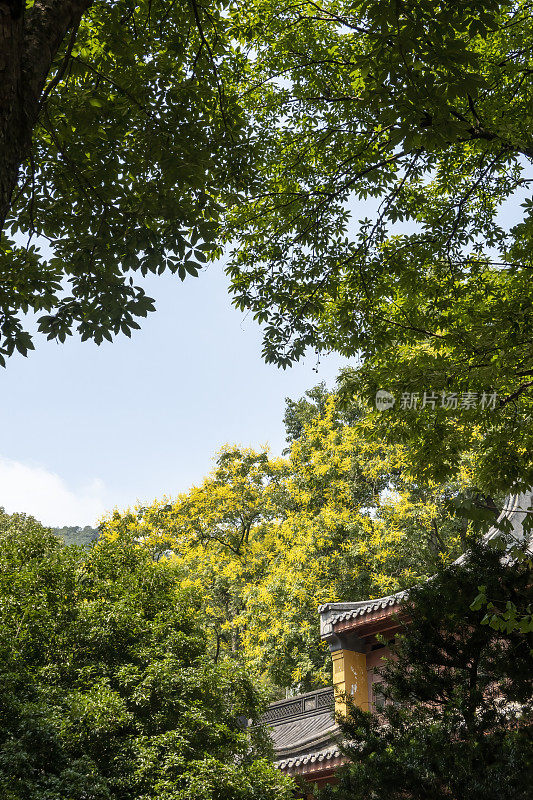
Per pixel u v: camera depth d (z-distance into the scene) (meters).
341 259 10.02
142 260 7.29
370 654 15.76
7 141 3.10
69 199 7.34
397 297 10.41
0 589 13.84
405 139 6.14
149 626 14.02
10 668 11.91
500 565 8.23
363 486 31.09
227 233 10.34
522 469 8.73
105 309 7.32
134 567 15.98
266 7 9.62
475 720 7.34
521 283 8.75
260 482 35.12
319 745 15.16
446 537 28.14
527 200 8.76
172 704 12.53
